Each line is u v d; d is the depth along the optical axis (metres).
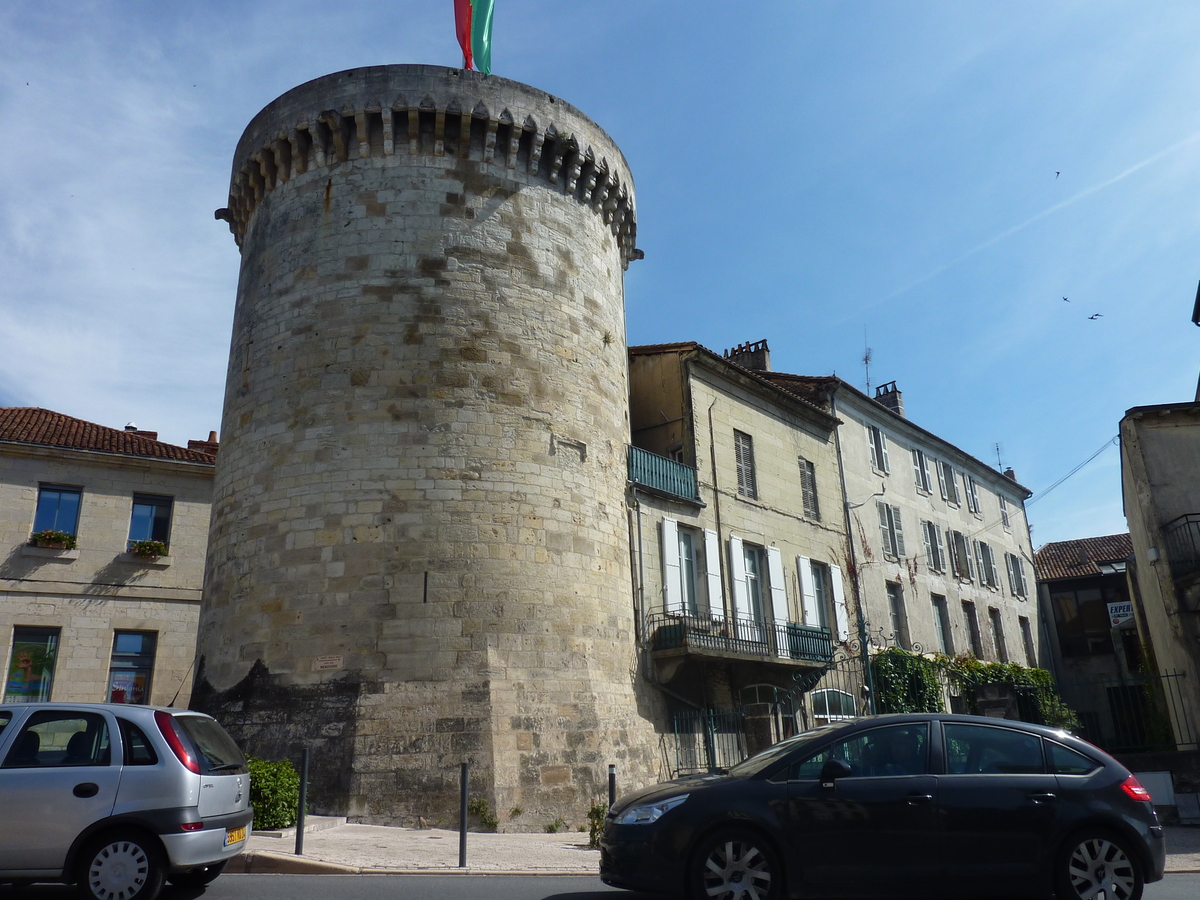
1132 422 20.56
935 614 32.91
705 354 24.12
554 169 20.00
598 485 18.95
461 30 22.33
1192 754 15.68
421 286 17.84
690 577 22.19
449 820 14.63
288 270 18.59
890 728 7.95
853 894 7.36
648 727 18.67
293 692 15.73
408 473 16.72
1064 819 7.51
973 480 39.47
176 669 26.73
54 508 26.38
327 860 10.63
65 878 7.69
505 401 17.73
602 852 8.00
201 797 8.20
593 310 20.11
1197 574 18.33
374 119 18.83
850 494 29.64
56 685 25.05
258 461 17.58
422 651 15.79
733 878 7.38
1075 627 42.03
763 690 22.78
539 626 16.80
